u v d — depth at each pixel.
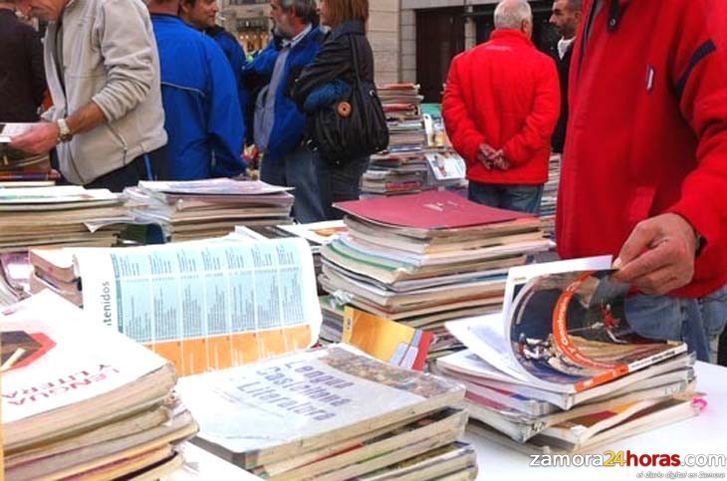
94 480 0.63
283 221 1.91
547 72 3.81
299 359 1.07
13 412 0.61
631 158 1.41
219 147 2.76
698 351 1.58
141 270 1.12
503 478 1.01
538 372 1.07
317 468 0.83
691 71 1.29
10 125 2.20
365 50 3.77
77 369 0.68
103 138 2.39
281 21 4.02
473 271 1.36
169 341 1.10
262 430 0.83
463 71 3.91
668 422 1.17
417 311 1.31
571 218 1.51
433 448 0.90
